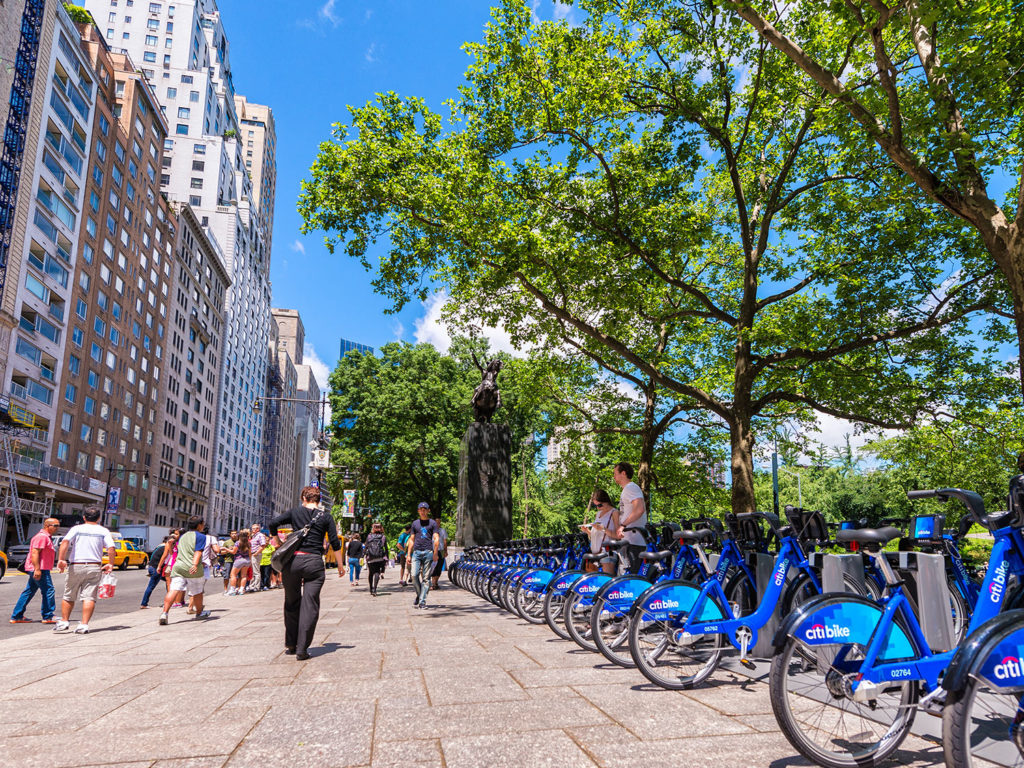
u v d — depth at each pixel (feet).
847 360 52.75
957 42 24.75
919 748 11.12
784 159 52.21
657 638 15.43
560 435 80.84
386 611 36.42
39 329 151.12
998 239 27.78
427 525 39.11
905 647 10.51
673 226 46.14
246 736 12.16
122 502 199.82
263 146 453.58
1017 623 8.60
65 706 14.78
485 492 67.21
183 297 258.37
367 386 122.01
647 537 21.61
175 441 251.39
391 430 117.39
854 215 48.85
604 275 47.01
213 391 302.86
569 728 12.25
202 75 338.34
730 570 17.67
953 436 55.11
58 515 159.12
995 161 38.75
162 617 33.01
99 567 31.01
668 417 69.72
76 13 180.96
